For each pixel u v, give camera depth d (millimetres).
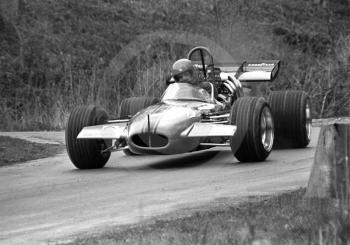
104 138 42188
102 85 83562
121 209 31312
